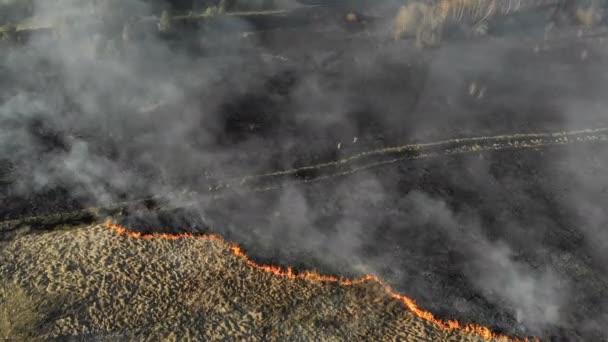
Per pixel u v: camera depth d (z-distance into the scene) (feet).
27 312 58.23
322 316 60.70
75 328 57.26
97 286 61.41
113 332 57.36
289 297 62.59
